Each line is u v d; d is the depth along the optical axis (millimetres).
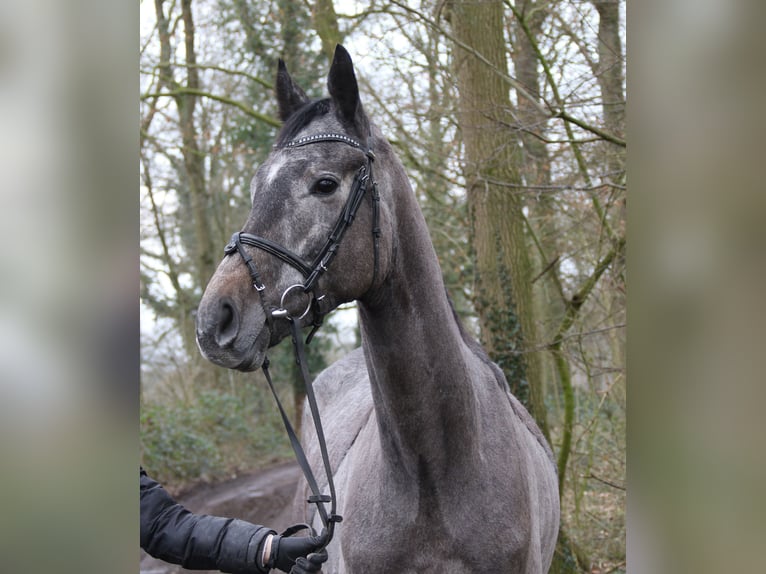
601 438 6469
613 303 5852
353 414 2990
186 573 5648
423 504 2111
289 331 1986
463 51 5633
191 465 8391
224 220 11836
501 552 2117
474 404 2203
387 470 2162
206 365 11039
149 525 2117
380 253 2059
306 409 3916
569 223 7227
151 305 11086
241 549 2070
